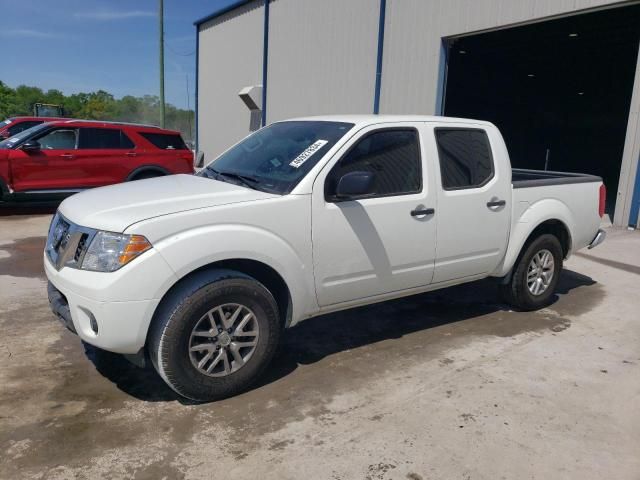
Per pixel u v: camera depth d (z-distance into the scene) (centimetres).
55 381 366
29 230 876
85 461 282
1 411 327
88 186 1026
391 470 282
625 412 346
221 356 340
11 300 526
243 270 361
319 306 388
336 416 332
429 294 580
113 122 1076
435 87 1284
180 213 324
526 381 384
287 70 1845
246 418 327
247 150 456
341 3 1564
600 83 2622
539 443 309
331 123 425
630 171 936
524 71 2402
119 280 305
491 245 475
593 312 536
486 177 469
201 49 2462
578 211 552
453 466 287
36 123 1474
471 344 447
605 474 284
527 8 1070
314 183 368
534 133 2855
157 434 308
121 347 314
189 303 320
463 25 1202
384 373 391
